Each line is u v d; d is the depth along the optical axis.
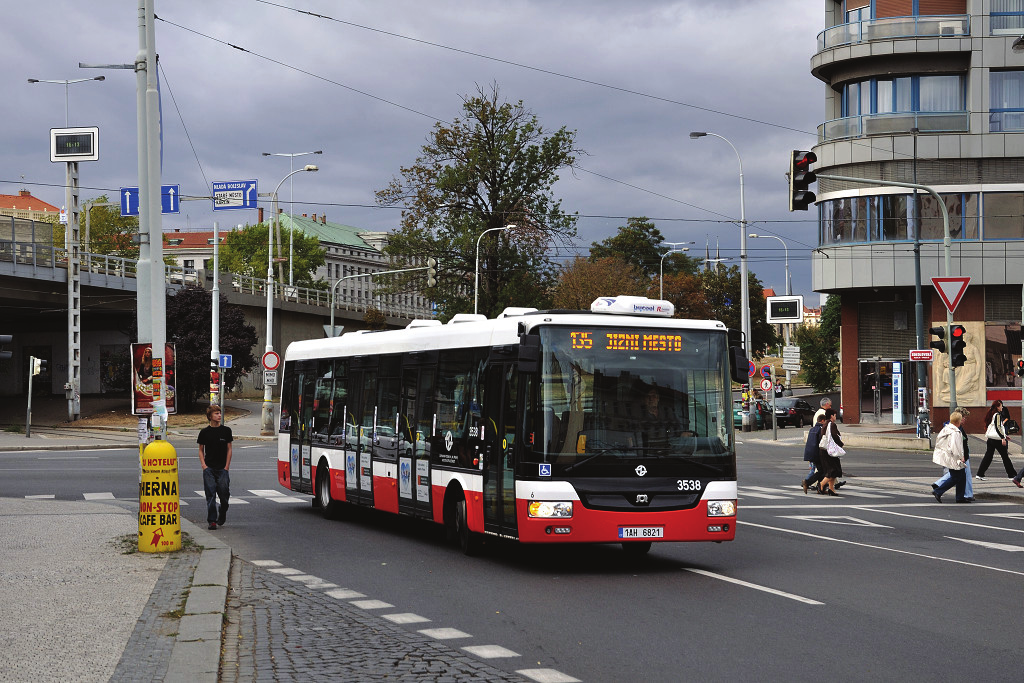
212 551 13.91
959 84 48.75
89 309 67.88
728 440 13.59
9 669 7.51
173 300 64.50
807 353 94.25
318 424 20.66
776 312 55.97
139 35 16.52
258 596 11.38
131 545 14.16
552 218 62.16
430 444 15.97
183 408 65.00
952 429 23.38
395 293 63.75
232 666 8.16
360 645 8.96
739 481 28.36
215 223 49.88
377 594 11.62
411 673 7.97
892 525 18.81
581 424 13.13
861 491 25.77
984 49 47.84
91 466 31.83
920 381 42.56
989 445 27.80
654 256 102.81
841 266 49.50
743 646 8.97
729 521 13.41
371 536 17.14
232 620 10.03
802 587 12.12
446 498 15.39
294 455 21.77
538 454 13.01
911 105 49.00
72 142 39.16
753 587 12.11
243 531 17.75
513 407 13.55
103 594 10.59
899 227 48.44
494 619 10.18
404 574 13.10
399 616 10.30
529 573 13.19
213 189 37.12
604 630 9.66
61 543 14.31
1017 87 48.09
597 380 13.30
